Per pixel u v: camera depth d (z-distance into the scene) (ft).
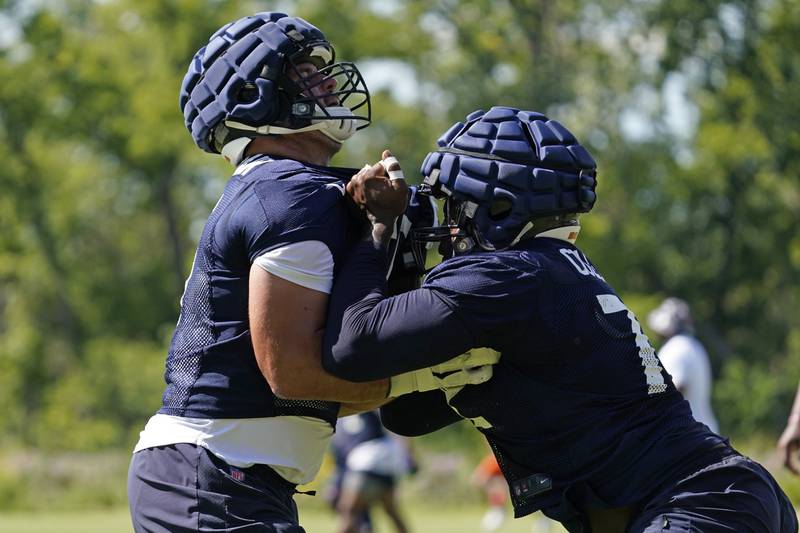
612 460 44.19
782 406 399.03
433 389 49.14
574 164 46.03
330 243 46.50
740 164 474.90
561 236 46.88
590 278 46.06
